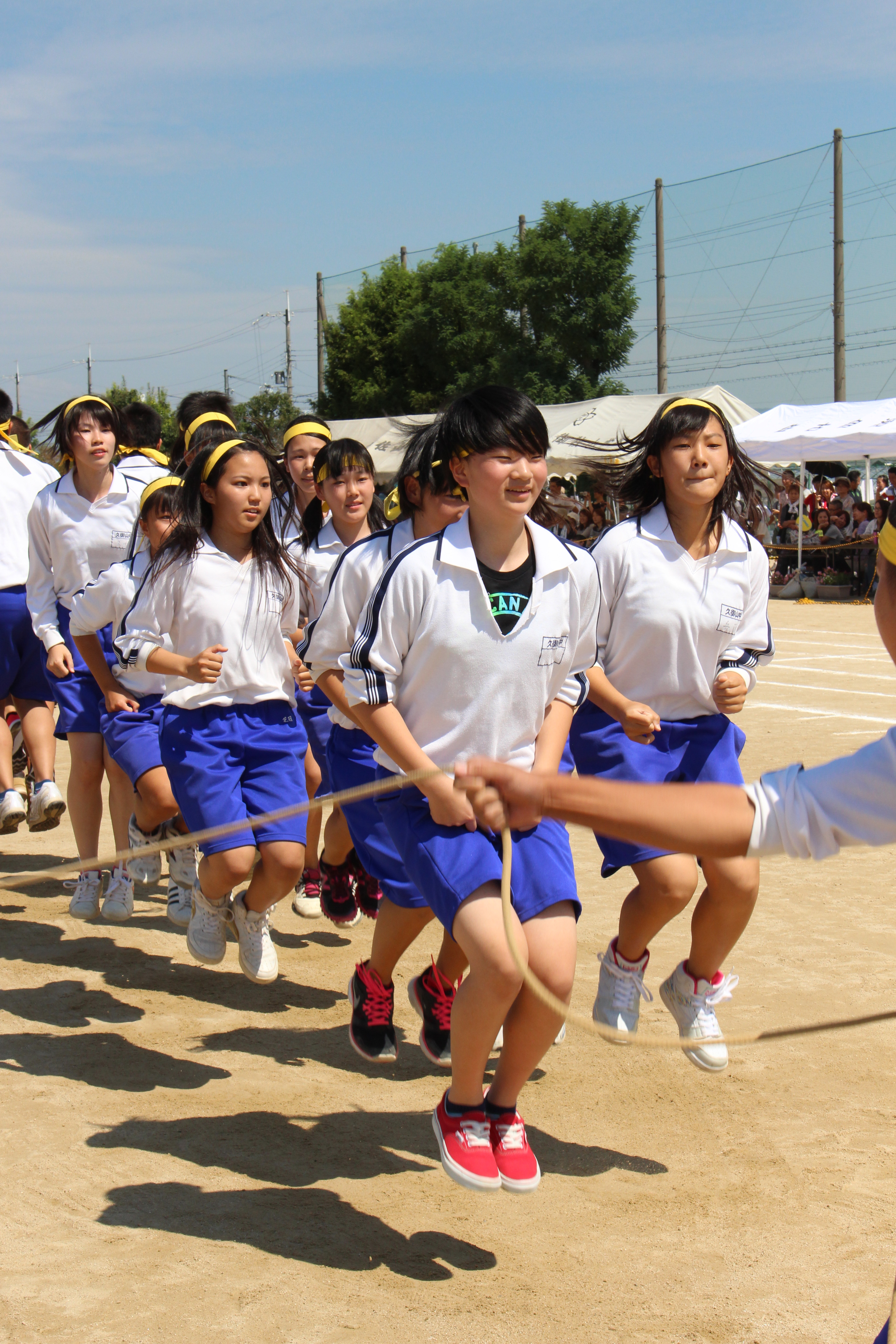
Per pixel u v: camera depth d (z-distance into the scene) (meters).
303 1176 3.45
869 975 4.97
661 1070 4.16
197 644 4.34
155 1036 4.50
